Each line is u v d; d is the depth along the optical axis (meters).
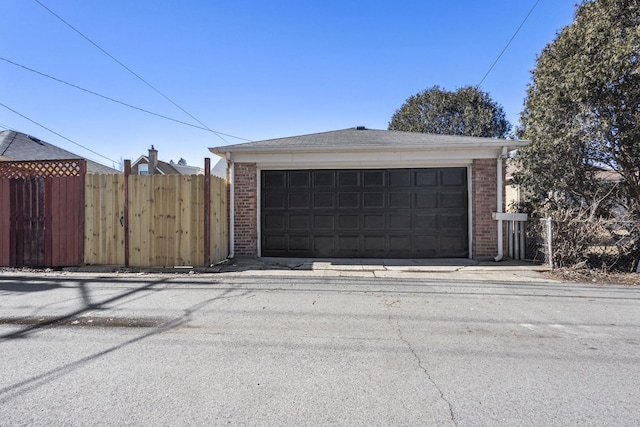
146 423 2.40
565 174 9.69
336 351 3.62
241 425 2.39
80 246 8.01
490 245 9.05
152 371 3.17
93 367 3.24
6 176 8.14
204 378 3.04
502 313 4.89
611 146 9.02
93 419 2.45
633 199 8.94
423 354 3.55
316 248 9.65
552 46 10.34
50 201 8.05
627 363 3.35
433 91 28.33
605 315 4.81
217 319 4.61
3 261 8.05
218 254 8.74
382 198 9.51
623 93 8.47
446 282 6.76
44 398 2.72
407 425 2.39
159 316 4.72
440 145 8.91
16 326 4.35
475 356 3.50
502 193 9.01
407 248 9.45
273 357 3.47
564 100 9.17
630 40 7.87
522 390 2.85
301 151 9.30
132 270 7.65
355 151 9.27
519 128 12.44
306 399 2.72
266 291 6.05
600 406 2.62
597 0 8.89
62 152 13.94
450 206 9.38
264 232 9.75
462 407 2.61
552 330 4.24
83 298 5.59
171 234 7.98
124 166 7.99
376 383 2.96
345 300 5.51
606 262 7.81
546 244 7.96
